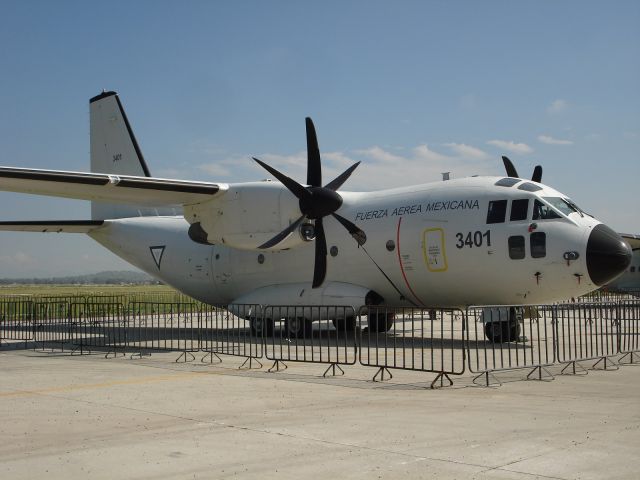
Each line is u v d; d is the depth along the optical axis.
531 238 14.54
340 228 17.44
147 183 16.22
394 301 17.34
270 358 12.59
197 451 6.15
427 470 5.45
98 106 24.23
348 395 9.05
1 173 14.61
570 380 10.22
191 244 21.28
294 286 18.38
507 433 6.66
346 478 5.29
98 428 7.14
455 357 13.28
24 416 7.79
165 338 19.02
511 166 17.67
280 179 16.77
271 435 6.73
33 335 20.06
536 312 13.77
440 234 15.61
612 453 5.87
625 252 14.28
